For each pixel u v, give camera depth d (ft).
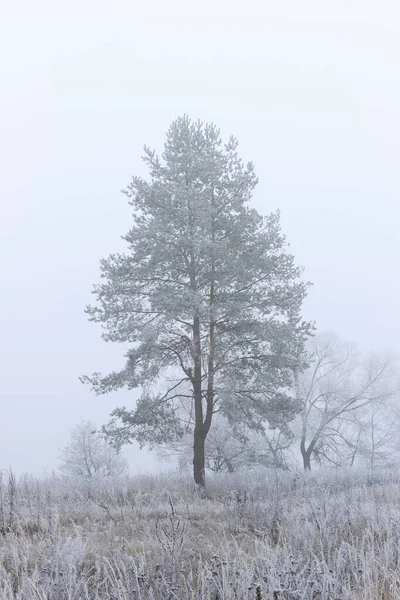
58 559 21.04
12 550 23.11
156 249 64.64
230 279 66.18
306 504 32.76
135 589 17.63
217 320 67.05
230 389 64.69
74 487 54.24
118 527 32.45
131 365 65.72
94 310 66.13
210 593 17.99
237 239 67.87
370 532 23.99
